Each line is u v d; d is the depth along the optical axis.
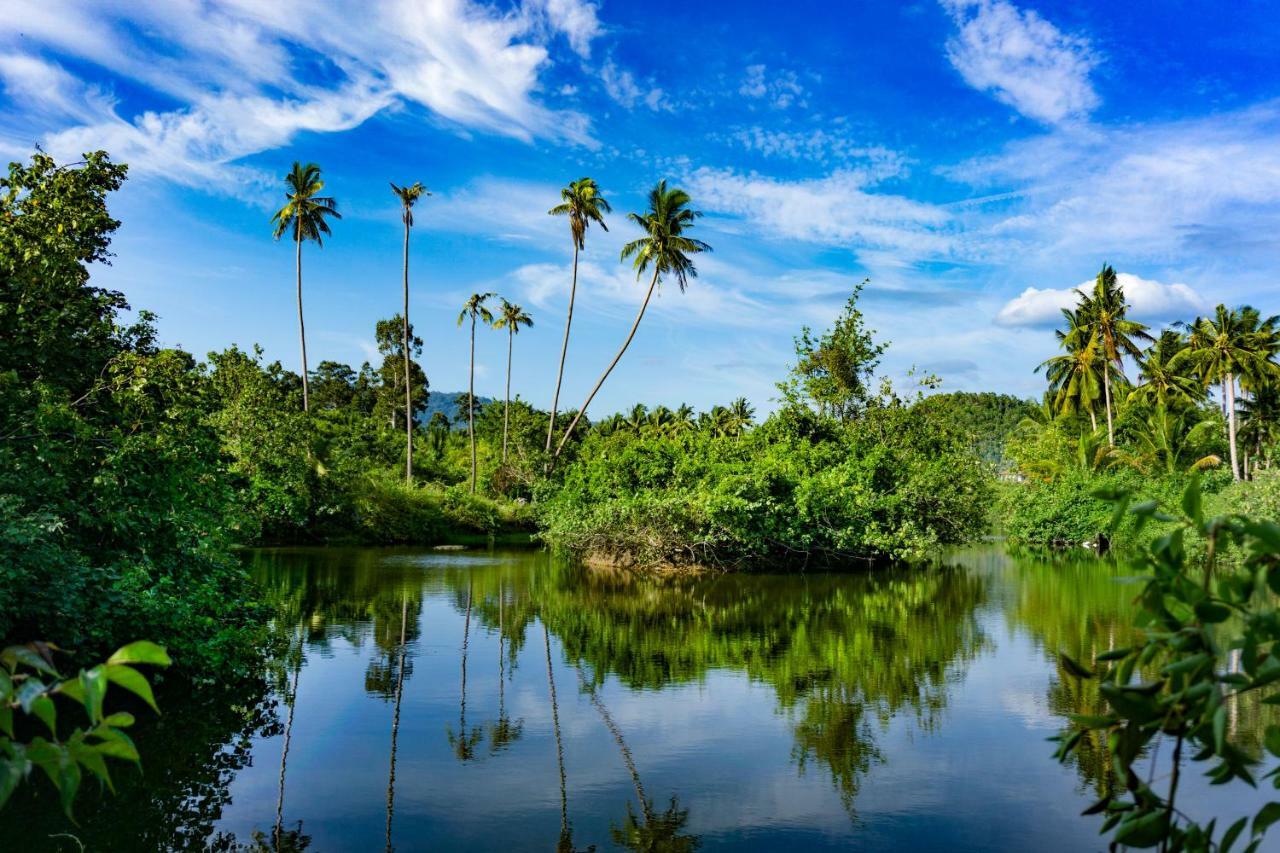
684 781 6.42
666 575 22.11
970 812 5.80
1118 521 1.79
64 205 11.77
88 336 11.22
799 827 5.57
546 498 28.89
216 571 11.26
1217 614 1.65
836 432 28.23
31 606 7.11
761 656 11.05
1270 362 36.03
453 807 5.91
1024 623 13.66
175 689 9.01
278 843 5.31
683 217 35.53
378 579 20.12
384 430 53.97
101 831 5.47
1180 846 1.76
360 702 8.60
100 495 9.42
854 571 23.30
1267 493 22.59
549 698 8.83
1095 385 40.50
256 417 31.06
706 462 24.97
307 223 39.31
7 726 1.49
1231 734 7.19
